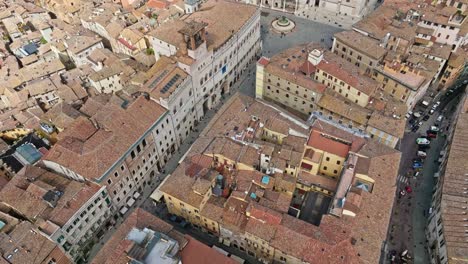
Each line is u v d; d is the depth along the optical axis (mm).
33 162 113125
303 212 105125
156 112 109125
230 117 111688
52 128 121500
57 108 125188
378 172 97250
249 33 141250
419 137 123125
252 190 97812
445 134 123688
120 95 116625
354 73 119312
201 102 128500
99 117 107688
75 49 151125
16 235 88938
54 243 88500
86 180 98562
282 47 157250
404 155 118688
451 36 133875
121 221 107375
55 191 95438
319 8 174000
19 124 129750
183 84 113625
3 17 182500
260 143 104250
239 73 146375
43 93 140125
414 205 107312
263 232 88938
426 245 99375
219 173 102562
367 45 128500
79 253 97875
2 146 120812
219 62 128500
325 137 107125
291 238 87188
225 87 140500
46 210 93125
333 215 91062
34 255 86312
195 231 104125
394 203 107562
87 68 148000
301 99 124500
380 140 113562
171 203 100625
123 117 105812
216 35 127688
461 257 85250
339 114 116188
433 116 129250
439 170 111188
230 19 135250
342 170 102375
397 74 123812
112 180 100000
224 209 94625
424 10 140750
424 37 136875
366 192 93625
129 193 109188
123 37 151875
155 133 109375
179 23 131250
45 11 184625
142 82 118750
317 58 121875
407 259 96375
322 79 123625
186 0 150500
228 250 100312
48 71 148875
